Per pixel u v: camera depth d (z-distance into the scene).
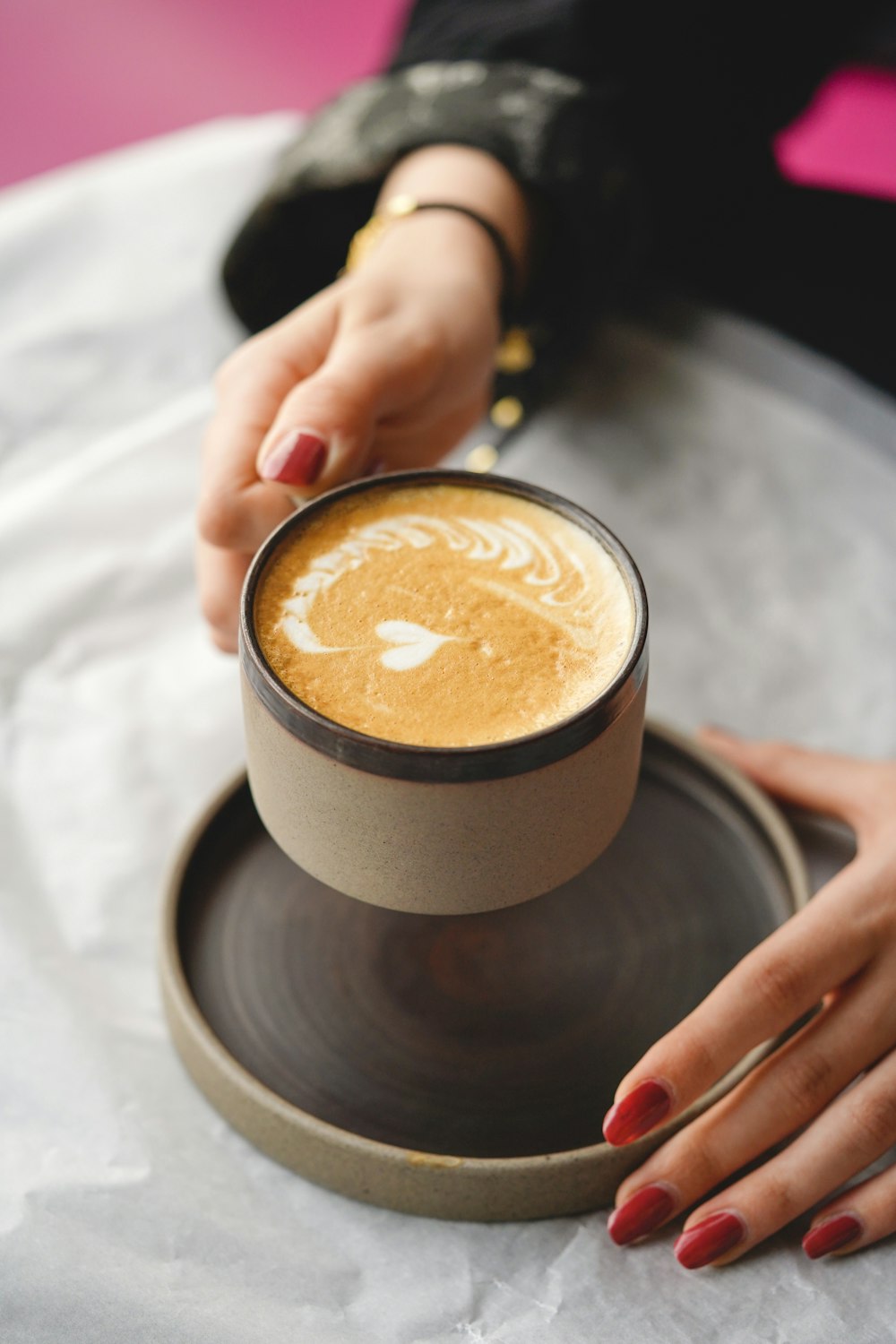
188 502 0.62
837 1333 0.41
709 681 0.56
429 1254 0.42
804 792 0.51
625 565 0.41
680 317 0.70
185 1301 0.41
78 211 0.74
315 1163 0.43
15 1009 0.47
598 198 0.65
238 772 0.51
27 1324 0.41
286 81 1.60
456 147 0.65
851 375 0.67
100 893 0.50
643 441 0.64
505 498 0.44
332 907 0.49
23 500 0.61
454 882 0.39
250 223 0.65
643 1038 0.46
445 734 0.38
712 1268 0.42
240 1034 0.46
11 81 1.56
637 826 0.50
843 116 1.42
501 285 0.62
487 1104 0.44
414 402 0.53
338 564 0.42
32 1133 0.44
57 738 0.54
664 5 0.70
